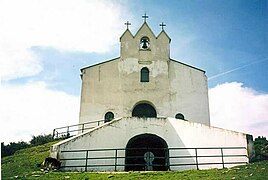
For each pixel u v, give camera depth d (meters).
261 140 25.55
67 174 14.32
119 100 25.62
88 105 25.55
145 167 19.58
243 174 12.74
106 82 26.23
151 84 26.25
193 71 27.17
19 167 16.94
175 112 25.58
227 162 17.39
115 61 26.89
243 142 17.20
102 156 18.25
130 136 19.31
